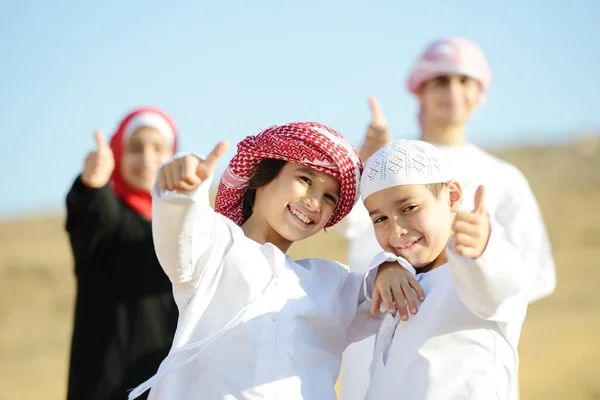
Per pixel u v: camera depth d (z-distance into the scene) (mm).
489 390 4094
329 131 4566
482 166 6555
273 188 4578
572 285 23844
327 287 4641
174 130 7488
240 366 4238
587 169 37875
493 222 3891
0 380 19109
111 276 6195
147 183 7074
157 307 6176
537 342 18828
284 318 4344
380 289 4344
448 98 6703
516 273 3908
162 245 4098
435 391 4109
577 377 16219
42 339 22797
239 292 4320
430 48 6879
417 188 4293
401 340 4324
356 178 4590
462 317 4191
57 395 17953
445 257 4496
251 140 4637
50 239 33875
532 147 42062
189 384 4293
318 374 4402
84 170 6168
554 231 29906
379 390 4312
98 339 6051
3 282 28125
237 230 4449
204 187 3994
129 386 5980
